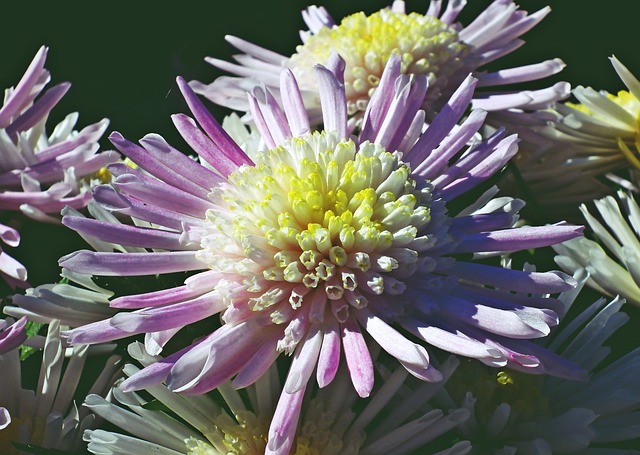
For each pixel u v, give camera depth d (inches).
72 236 13.3
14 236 12.4
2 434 11.8
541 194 14.6
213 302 10.7
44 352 11.8
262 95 11.8
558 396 11.6
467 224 11.2
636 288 12.5
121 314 10.3
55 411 11.9
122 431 11.9
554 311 10.9
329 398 11.1
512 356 10.3
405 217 10.8
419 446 11.0
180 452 11.1
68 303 11.7
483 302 10.7
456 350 10.2
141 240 10.9
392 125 11.5
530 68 14.8
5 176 13.2
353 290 10.7
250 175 11.1
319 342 10.6
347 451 11.0
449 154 11.5
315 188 11.0
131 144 11.2
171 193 11.1
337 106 11.6
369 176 11.0
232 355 10.4
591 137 14.4
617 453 11.4
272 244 10.7
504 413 11.1
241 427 11.1
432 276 10.8
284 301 10.7
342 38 14.5
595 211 14.5
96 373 12.3
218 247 10.8
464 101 11.7
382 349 11.0
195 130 11.5
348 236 10.7
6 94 14.0
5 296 12.8
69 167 13.3
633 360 11.6
